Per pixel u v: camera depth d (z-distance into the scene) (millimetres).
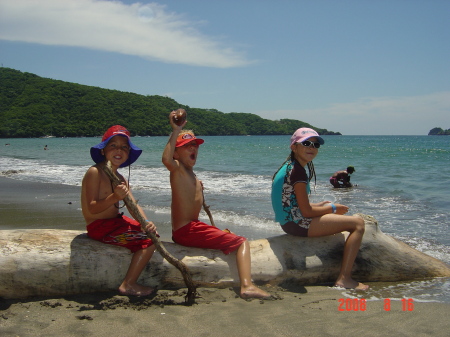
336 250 4531
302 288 4297
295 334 3152
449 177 15141
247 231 7086
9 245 3758
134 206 3768
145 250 3910
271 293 4062
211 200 10141
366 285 4371
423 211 8805
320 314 3547
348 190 12203
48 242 3865
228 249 4145
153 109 122812
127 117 118125
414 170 18312
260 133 173625
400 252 4703
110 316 3406
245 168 20109
